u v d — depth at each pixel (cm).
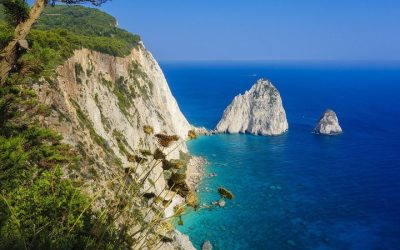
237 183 8638
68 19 11144
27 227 1299
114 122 6906
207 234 6275
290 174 9388
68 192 1400
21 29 1448
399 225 6744
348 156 11156
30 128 2155
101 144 5244
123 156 6278
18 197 1416
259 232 6419
